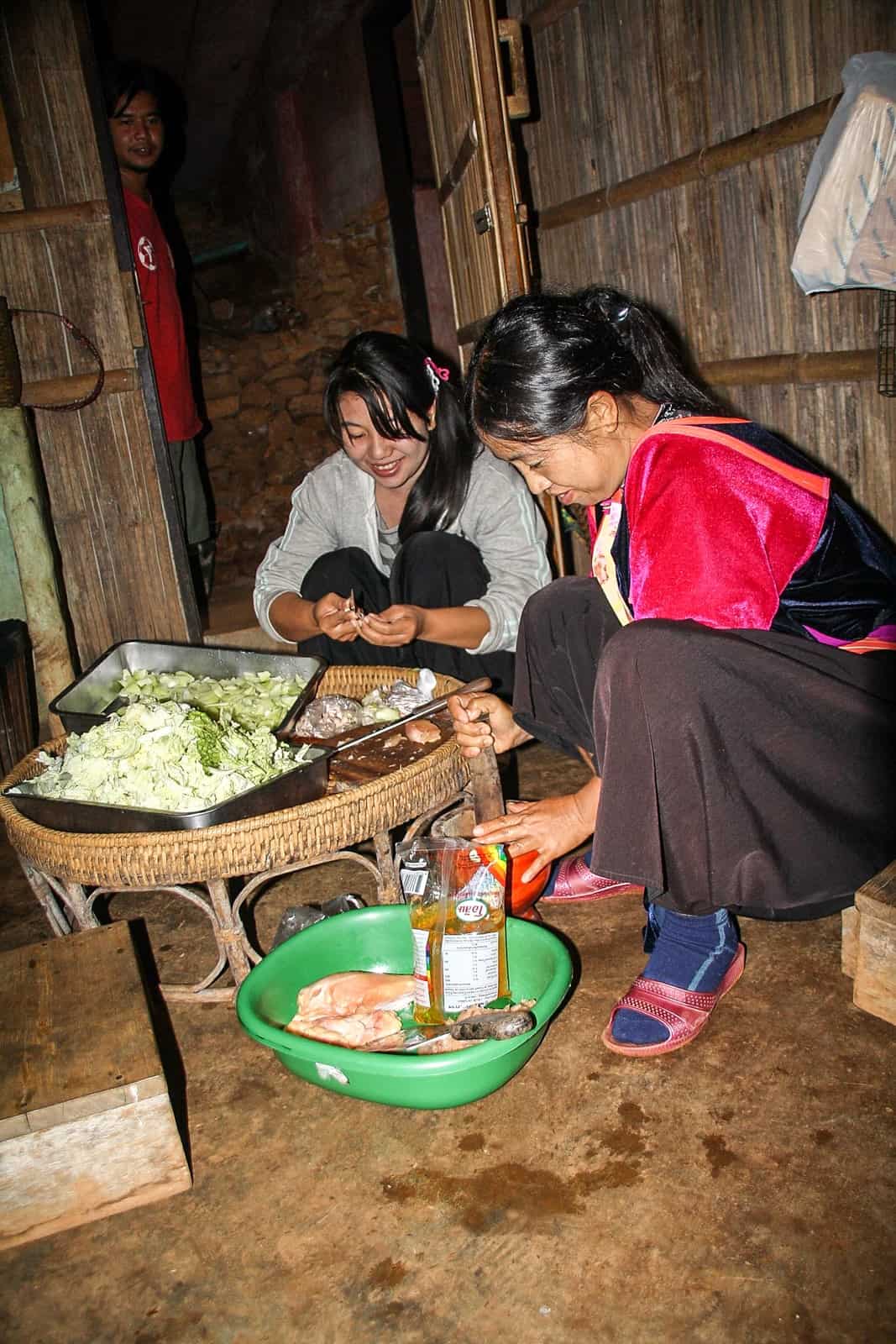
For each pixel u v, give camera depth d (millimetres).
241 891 1746
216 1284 1284
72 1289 1299
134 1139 1391
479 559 2400
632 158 3150
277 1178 1443
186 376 4105
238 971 1781
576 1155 1423
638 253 3211
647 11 2881
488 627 2275
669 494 1406
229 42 5645
